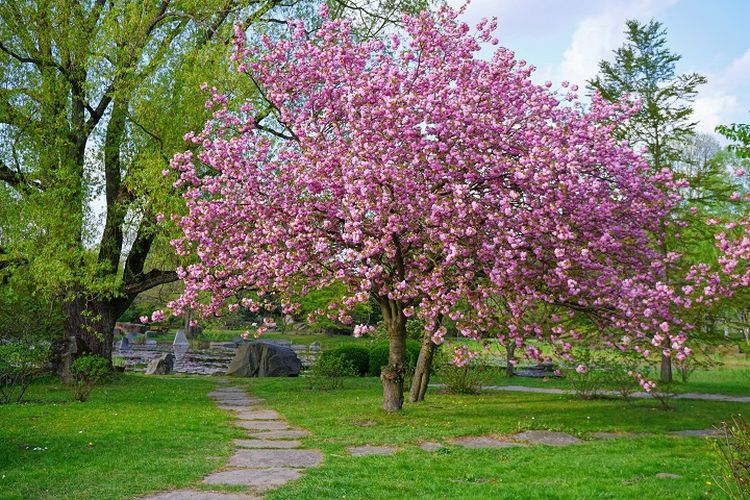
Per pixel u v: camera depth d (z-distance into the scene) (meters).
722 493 7.65
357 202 11.79
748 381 26.06
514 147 12.84
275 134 15.34
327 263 13.45
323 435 12.74
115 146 21.72
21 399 17.62
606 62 28.95
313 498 7.77
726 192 24.33
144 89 19.84
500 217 12.07
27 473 9.07
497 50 14.19
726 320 20.61
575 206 12.88
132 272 23.11
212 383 24.61
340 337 57.91
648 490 8.07
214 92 15.12
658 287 12.12
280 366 29.66
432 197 11.62
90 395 19.08
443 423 13.98
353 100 12.56
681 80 26.53
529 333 12.55
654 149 26.84
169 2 22.50
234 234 13.79
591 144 13.24
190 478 8.90
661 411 16.33
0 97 20.19
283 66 14.85
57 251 19.06
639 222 14.14
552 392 21.78
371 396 19.58
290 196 13.20
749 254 11.70
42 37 21.05
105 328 23.11
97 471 9.27
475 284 12.70
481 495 7.82
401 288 12.56
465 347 12.45
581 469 9.59
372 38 22.83
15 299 18.27
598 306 13.07
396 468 9.76
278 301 14.10
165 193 18.70
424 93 13.01
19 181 20.53
